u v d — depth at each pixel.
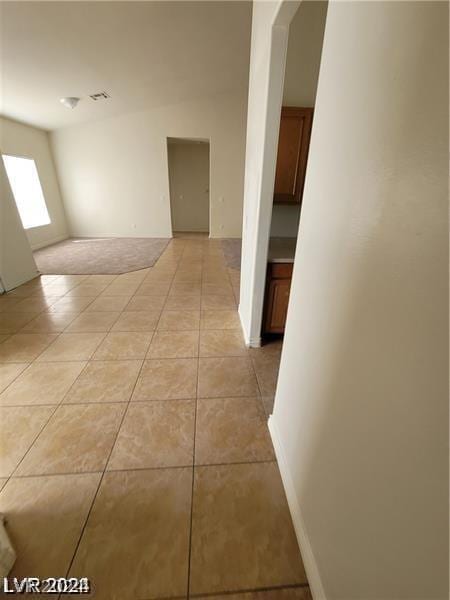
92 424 1.51
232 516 1.11
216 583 0.93
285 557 0.99
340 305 0.71
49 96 4.16
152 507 1.13
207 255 5.11
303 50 1.80
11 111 4.46
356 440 0.65
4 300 3.10
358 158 0.61
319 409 0.86
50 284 3.59
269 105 1.53
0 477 1.24
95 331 2.46
